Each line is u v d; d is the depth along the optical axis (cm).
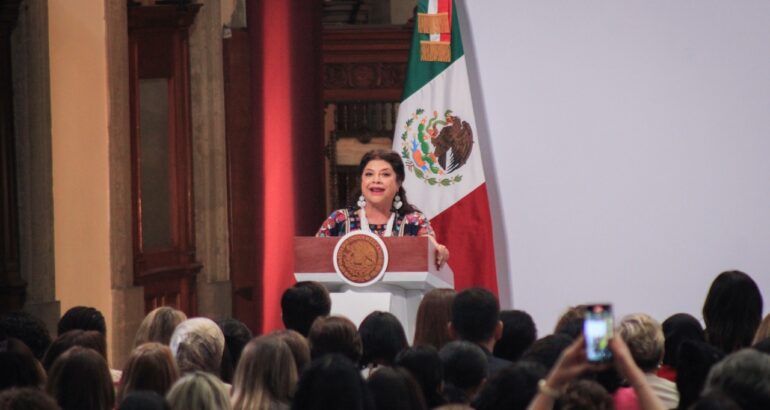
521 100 2233
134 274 2258
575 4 2211
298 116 2444
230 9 2566
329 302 1368
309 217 2455
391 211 1667
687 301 2195
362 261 1491
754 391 822
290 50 2438
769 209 2172
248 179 2533
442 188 2205
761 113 2172
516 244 2234
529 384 950
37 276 2031
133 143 2273
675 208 2195
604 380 1036
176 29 2425
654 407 797
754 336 1385
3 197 1975
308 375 864
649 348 1115
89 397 1021
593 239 2216
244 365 1032
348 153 2956
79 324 1391
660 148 2197
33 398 848
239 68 2531
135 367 1053
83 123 2105
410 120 2219
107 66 2134
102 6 2130
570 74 2219
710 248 2189
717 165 2184
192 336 1188
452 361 1070
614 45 2205
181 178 2447
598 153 2212
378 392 946
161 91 2397
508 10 2233
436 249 1535
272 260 2441
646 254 2206
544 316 2230
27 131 2017
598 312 809
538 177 2228
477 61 2242
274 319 2433
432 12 2194
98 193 2130
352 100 2916
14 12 1973
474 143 2197
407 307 1566
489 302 1258
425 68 2222
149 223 2364
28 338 1359
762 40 2170
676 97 2192
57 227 2067
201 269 2520
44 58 2030
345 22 3195
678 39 2189
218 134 2531
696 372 1014
